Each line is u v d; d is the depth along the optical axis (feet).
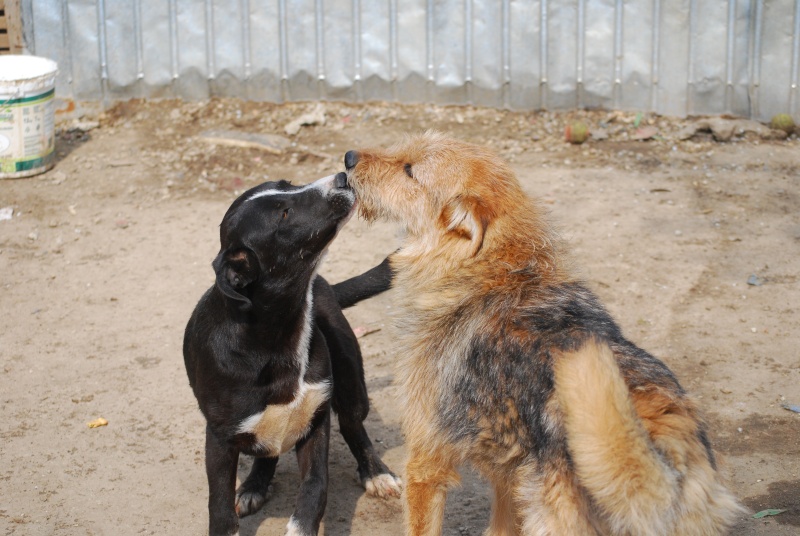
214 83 20.56
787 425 14.12
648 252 16.84
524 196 12.89
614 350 12.08
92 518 13.34
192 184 18.76
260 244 12.75
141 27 20.35
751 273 16.35
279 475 13.97
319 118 20.07
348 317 16.05
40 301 16.25
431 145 13.12
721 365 14.93
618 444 10.90
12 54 20.39
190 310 16.02
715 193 18.16
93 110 20.63
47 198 18.45
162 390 14.83
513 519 12.67
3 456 13.98
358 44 20.34
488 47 20.20
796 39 19.51
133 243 17.38
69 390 14.84
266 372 12.73
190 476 13.79
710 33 19.72
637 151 19.36
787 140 19.54
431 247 12.79
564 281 12.53
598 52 20.06
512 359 12.09
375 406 14.70
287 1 20.20
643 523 11.16
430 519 12.62
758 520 13.11
